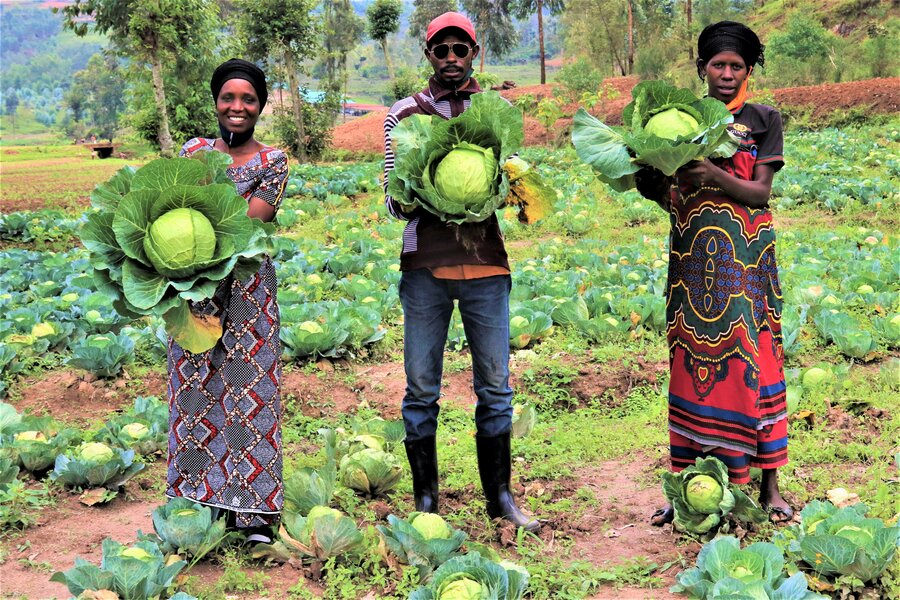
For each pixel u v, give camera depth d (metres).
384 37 48.84
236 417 3.66
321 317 7.25
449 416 5.72
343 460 4.41
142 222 3.34
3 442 4.74
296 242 11.61
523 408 5.16
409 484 4.57
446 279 3.79
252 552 3.71
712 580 3.21
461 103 3.88
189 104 26.56
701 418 3.80
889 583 3.27
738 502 3.76
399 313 8.14
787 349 6.41
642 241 11.77
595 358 6.63
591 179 17.67
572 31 54.44
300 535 3.66
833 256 9.67
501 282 3.85
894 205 12.98
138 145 60.31
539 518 4.17
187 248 3.34
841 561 3.25
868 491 4.21
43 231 13.11
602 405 6.00
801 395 5.54
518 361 6.69
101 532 4.11
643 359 6.57
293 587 3.48
